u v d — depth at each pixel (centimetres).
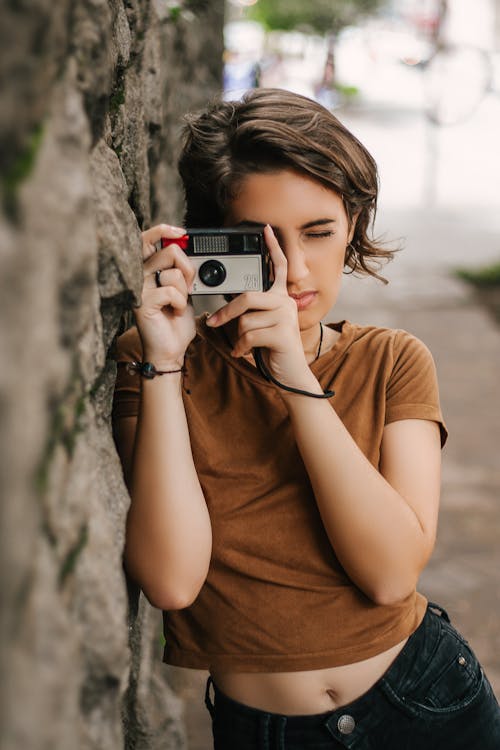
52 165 67
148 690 167
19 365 56
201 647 125
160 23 210
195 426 124
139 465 114
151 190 197
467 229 931
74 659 72
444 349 556
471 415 449
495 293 696
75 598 79
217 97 146
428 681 128
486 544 324
